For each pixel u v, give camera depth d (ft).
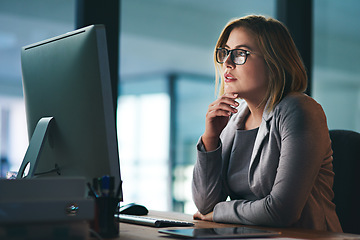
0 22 13.58
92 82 3.84
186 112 27.58
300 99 5.07
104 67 3.83
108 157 3.81
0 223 2.90
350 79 11.82
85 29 3.91
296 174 4.71
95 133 3.85
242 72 5.42
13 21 13.29
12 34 14.02
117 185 3.85
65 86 4.10
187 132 27.22
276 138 5.10
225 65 5.52
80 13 8.57
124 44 22.76
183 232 3.78
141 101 30.04
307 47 10.93
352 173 5.92
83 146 3.97
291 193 4.66
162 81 29.12
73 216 3.05
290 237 3.83
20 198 3.06
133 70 28.81
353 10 11.87
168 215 5.78
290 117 4.96
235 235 3.66
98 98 3.81
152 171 27.40
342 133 6.14
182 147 27.07
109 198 3.66
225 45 5.75
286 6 10.82
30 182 3.09
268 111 5.26
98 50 3.81
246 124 5.82
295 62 5.43
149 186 27.04
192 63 25.71
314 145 4.81
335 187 6.00
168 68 27.45
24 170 4.39
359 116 11.73
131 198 27.35
